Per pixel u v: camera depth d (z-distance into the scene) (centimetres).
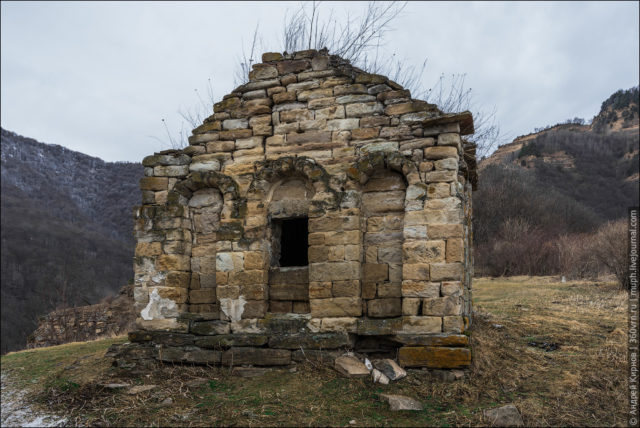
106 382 766
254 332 800
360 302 768
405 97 820
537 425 556
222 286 829
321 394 657
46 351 1218
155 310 851
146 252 873
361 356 746
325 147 840
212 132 911
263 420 589
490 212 4162
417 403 613
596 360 757
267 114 890
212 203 896
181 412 631
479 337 843
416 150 782
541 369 727
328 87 862
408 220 755
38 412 701
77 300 3203
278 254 884
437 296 722
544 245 3112
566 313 1126
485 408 598
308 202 839
